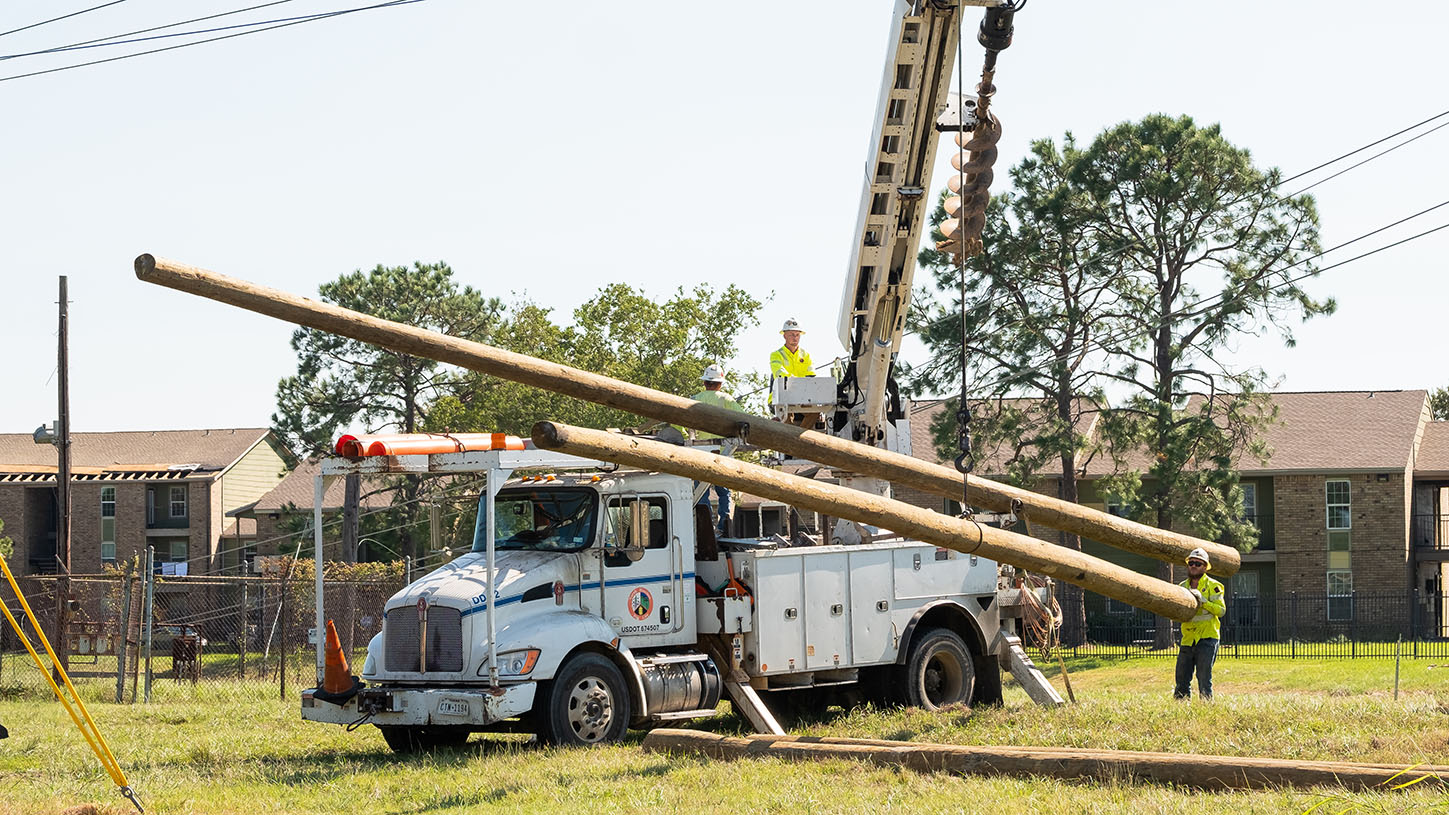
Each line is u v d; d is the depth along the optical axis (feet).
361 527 185.68
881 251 53.93
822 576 57.36
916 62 49.34
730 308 162.71
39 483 220.02
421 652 50.44
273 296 41.27
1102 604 175.22
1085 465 155.02
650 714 52.06
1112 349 147.64
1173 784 36.01
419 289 186.39
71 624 109.29
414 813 37.81
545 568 51.47
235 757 50.34
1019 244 146.51
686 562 55.01
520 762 45.44
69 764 48.73
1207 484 147.54
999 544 47.21
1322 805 31.22
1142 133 146.51
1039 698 60.85
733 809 35.32
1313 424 189.16
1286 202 144.05
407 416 183.93
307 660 122.42
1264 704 52.29
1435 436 192.24
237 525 216.13
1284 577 181.68
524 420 160.97
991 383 147.23
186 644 99.96
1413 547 182.70
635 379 159.33
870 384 57.31
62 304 130.72
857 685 62.03
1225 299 142.41
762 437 48.73
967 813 33.17
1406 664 128.47
